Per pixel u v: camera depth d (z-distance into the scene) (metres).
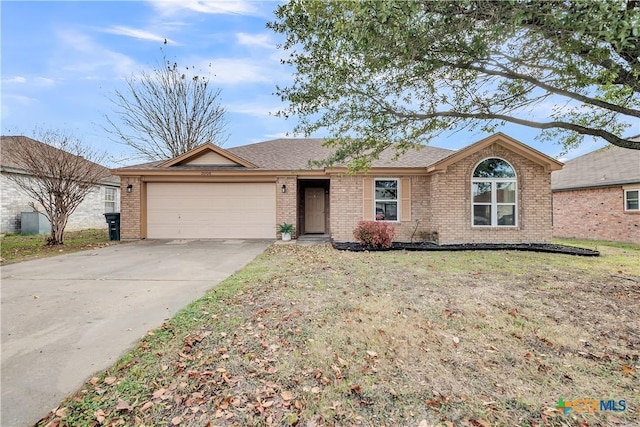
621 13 2.99
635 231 11.75
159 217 12.10
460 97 5.86
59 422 2.06
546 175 10.22
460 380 2.56
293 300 4.42
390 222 11.29
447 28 3.75
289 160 13.06
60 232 10.70
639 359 2.89
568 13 3.12
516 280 5.59
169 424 2.06
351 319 3.76
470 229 10.25
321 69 5.37
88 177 12.29
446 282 5.45
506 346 3.14
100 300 4.51
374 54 4.17
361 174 11.22
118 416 2.13
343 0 3.47
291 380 2.55
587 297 4.63
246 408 2.22
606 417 2.16
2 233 13.04
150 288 5.14
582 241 12.58
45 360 2.82
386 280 5.56
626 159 13.73
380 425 2.08
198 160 12.53
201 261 7.54
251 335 3.32
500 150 10.20
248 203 12.21
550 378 2.60
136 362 2.79
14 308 4.18
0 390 2.38
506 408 2.24
